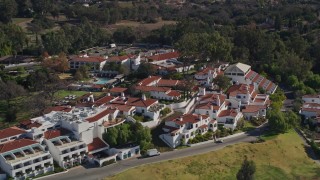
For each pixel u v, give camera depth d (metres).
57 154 165.62
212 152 178.75
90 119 179.00
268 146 186.62
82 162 169.75
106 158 168.25
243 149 182.88
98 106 197.00
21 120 194.38
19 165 156.00
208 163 172.38
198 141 187.62
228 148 182.25
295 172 174.00
